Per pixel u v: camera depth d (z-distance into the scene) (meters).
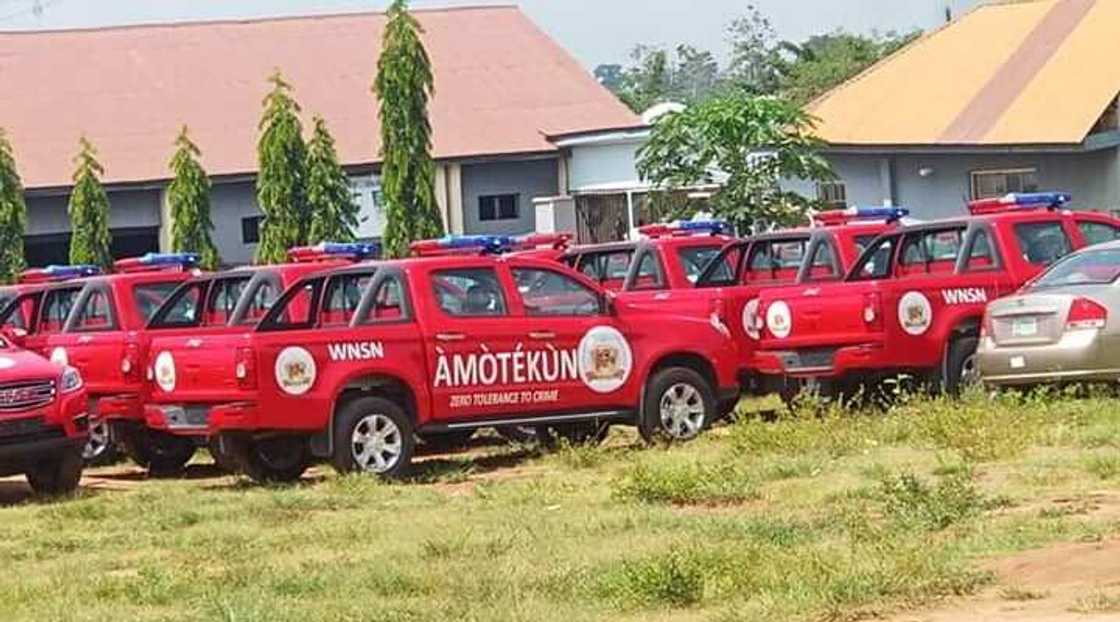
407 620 10.40
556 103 48.50
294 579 11.91
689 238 21.66
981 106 36.16
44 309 21.80
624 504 14.63
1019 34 39.12
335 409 17.30
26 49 49.00
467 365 17.77
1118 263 18.47
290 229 36.50
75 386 18.22
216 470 20.53
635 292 20.89
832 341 19.70
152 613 11.27
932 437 16.72
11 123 45.50
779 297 20.11
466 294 17.95
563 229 42.75
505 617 10.30
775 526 12.81
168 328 20.08
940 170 36.19
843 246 20.80
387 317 17.66
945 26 41.66
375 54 50.16
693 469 15.49
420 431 17.64
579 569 11.60
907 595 10.16
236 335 17.25
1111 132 33.50
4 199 38.09
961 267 20.20
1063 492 13.45
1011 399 17.86
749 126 33.88
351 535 13.84
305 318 17.97
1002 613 9.59
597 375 18.41
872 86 40.03
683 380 18.86
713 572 10.95
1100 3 38.56
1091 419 16.84
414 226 35.56
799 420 18.09
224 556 13.29
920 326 19.70
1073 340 18.08
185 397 17.64
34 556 13.96
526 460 18.64
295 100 44.25
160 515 15.55
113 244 43.53
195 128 45.78
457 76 49.44
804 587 10.45
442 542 13.02
